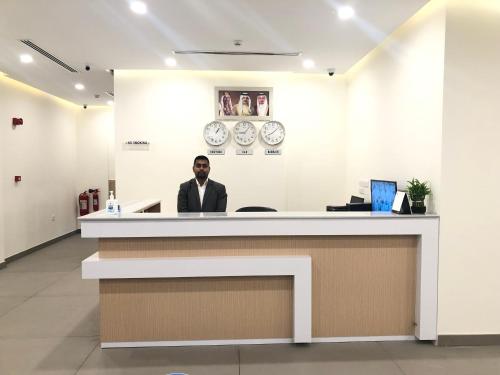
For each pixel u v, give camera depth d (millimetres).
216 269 2775
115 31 3570
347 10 3115
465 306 2914
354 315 2947
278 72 5215
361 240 2918
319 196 5473
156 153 5152
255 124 5230
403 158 3527
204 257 2836
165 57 4418
